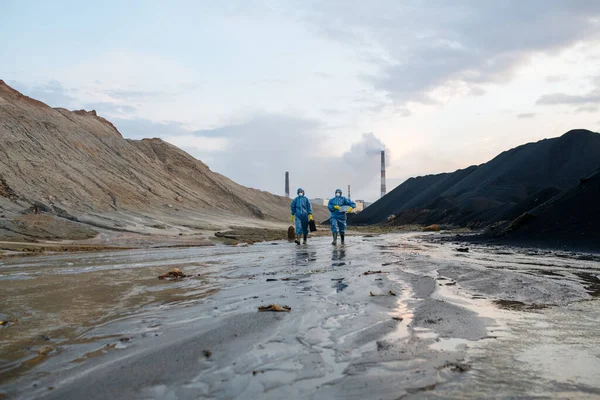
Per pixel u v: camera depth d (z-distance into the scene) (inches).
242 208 2490.2
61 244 677.3
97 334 134.2
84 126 1844.2
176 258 443.8
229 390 86.6
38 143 1384.1
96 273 306.2
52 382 93.2
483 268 302.2
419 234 1213.7
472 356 107.2
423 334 128.0
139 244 730.2
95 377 95.3
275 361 103.9
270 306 167.3
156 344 121.3
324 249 559.8
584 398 82.3
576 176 1715.1
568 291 206.2
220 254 500.7
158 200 1681.8
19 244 606.5
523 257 405.4
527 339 122.8
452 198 2010.3
